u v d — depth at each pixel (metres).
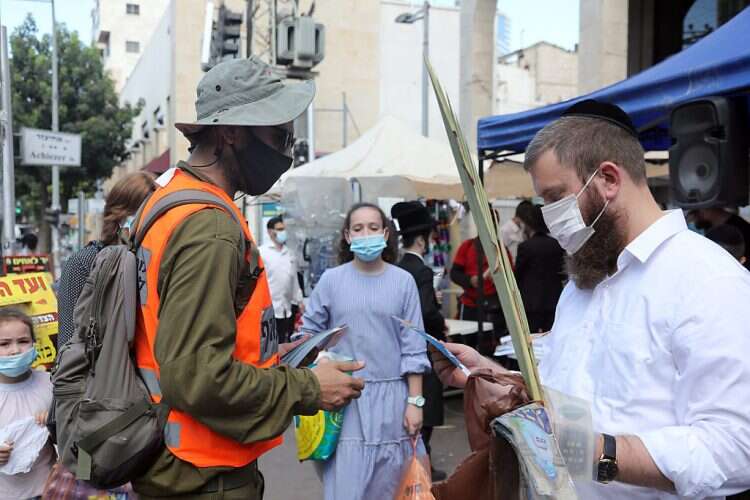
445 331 4.04
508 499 1.27
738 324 1.24
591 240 1.47
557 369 1.56
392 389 2.94
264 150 1.67
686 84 3.05
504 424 1.19
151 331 1.45
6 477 2.65
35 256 6.48
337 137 19.30
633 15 9.49
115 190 2.57
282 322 7.54
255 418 1.40
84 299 1.53
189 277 1.38
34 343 2.87
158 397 1.46
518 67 36.69
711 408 1.23
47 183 23.67
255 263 1.53
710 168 2.88
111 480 1.43
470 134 10.43
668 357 1.32
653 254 1.39
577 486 1.42
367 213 3.12
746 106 2.95
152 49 27.41
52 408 2.20
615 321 1.42
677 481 1.21
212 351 1.35
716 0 8.70
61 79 22.53
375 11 19.66
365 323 2.95
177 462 1.44
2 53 10.01
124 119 23.78
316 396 1.50
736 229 3.77
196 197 1.49
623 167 1.42
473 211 1.26
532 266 5.72
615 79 7.74
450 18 22.44
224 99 1.64
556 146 1.46
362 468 2.82
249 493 1.55
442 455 4.93
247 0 12.05
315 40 9.95
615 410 1.38
